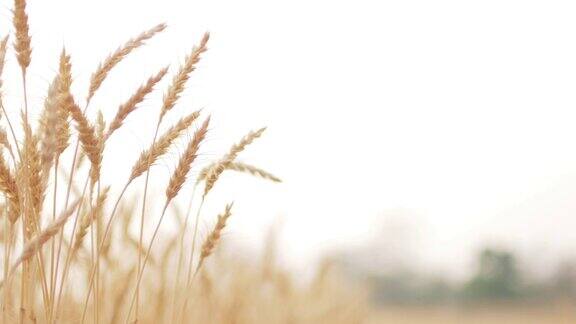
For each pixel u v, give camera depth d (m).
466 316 8.79
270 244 1.81
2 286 1.07
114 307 1.31
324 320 1.95
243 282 1.70
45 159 0.98
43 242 0.93
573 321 4.94
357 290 2.15
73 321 1.23
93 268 1.13
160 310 1.35
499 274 12.54
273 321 1.78
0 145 1.07
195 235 1.21
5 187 1.04
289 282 1.84
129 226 1.41
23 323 1.06
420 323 7.11
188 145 1.09
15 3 1.04
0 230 1.15
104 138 1.08
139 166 1.09
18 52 1.05
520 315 9.38
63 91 1.04
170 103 1.08
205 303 1.55
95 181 1.10
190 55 1.09
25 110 1.06
